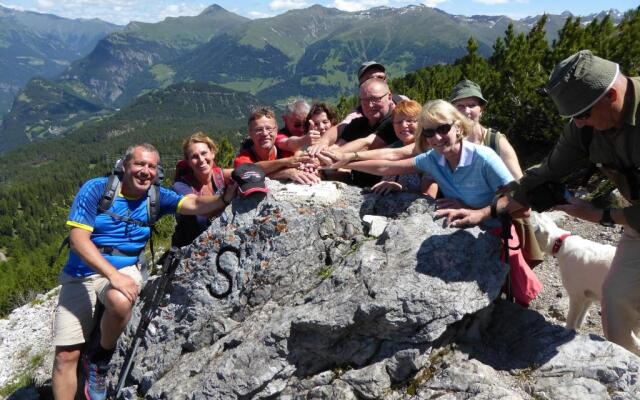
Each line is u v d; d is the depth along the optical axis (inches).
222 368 70.4
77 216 80.6
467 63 295.7
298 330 69.1
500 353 65.8
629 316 66.4
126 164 82.7
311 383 68.2
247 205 83.7
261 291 79.6
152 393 76.0
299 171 88.7
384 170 77.5
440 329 61.8
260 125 98.4
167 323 84.2
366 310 63.1
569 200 61.8
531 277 72.1
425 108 65.9
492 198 68.5
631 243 65.2
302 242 80.0
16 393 112.5
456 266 65.0
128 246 85.3
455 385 60.8
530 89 226.5
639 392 57.1
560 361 61.9
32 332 151.2
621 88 51.6
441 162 70.3
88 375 86.2
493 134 80.7
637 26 212.7
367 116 94.3
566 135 60.1
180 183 97.1
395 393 63.6
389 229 73.7
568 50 223.5
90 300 86.7
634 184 56.8
